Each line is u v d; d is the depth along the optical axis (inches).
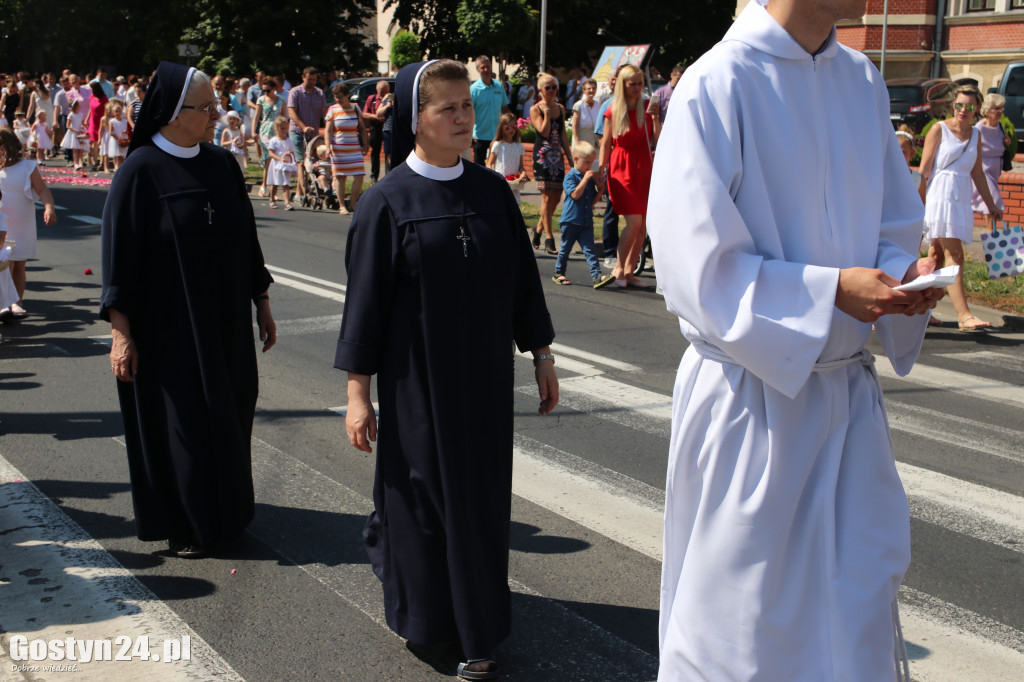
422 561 123.6
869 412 92.3
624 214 394.3
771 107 89.2
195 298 151.6
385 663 131.6
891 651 89.7
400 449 123.3
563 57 1485.0
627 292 396.2
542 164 477.4
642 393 257.6
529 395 255.8
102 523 175.5
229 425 156.7
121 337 150.3
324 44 1515.7
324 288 390.6
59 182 790.5
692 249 86.3
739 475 89.6
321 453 212.4
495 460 124.3
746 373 89.9
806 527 89.7
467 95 120.3
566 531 173.8
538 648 135.9
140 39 1743.4
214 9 1497.3
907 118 840.3
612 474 201.0
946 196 331.3
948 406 251.8
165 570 157.9
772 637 89.3
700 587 91.4
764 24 89.9
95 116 898.1
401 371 122.6
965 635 141.4
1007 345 318.7
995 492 194.4
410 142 125.0
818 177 90.9
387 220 121.3
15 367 279.3
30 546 165.8
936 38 1213.1
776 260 87.2
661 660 95.3
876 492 91.0
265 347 169.9
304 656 133.4
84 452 211.5
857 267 84.5
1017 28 1147.3
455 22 1529.3
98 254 468.1
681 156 88.2
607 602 149.2
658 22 1483.8
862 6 88.3
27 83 1105.4
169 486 158.2
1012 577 159.5
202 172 154.1
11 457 208.1
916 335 96.8
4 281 324.8
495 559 125.4
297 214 617.9
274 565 159.9
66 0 1705.2
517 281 132.0
